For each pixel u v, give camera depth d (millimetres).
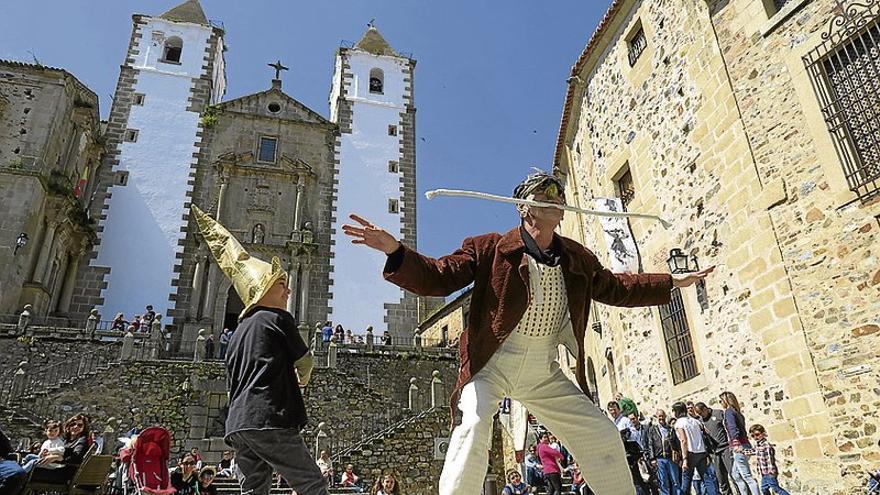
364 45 38188
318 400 20938
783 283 8758
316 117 34062
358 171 33312
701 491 8828
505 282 2828
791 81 9148
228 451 17969
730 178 9992
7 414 16750
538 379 2875
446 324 35188
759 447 8266
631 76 13523
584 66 15867
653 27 12711
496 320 2787
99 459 7406
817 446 7965
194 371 20391
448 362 25875
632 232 12914
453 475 2486
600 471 2789
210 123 31750
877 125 7895
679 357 11109
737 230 9719
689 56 11328
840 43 8469
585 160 16250
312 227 30859
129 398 19297
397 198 33312
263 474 3439
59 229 25172
